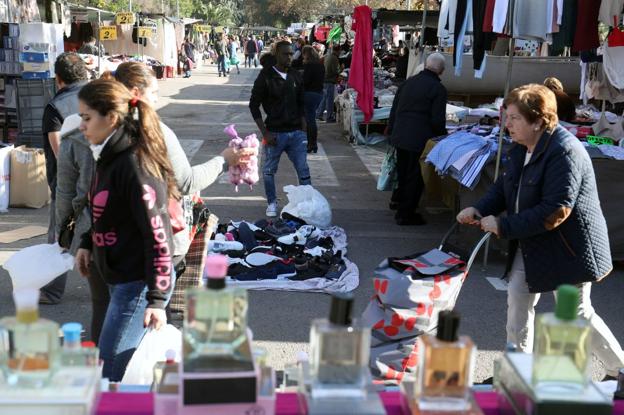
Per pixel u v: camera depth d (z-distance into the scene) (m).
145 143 2.62
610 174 5.95
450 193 7.23
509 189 3.36
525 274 3.29
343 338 1.55
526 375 1.62
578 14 6.55
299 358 2.19
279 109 7.18
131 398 1.72
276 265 5.68
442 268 3.47
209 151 11.58
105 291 3.23
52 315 4.73
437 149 6.44
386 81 15.37
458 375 1.58
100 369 1.81
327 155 11.78
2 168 7.35
